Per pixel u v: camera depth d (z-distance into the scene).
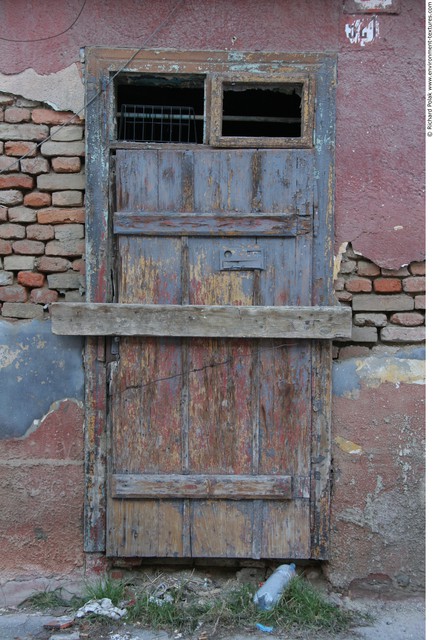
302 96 2.99
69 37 2.94
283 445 2.98
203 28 2.96
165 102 4.09
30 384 2.99
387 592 3.01
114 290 2.98
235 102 4.32
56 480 2.99
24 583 2.99
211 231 2.93
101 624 2.78
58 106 2.96
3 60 2.95
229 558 3.10
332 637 2.71
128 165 2.93
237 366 2.97
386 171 2.99
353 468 3.01
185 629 2.74
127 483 2.95
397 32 2.98
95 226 2.95
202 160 2.94
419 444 3.01
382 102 2.98
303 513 2.99
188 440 2.98
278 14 2.97
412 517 3.01
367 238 3.00
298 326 2.90
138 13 2.95
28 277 3.00
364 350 3.03
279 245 2.96
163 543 2.99
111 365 2.96
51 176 2.99
